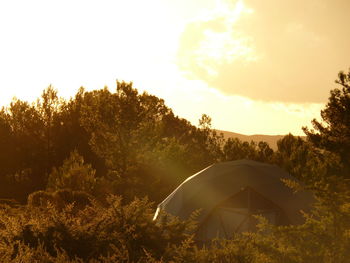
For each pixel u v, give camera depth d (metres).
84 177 25.42
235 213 17.12
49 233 4.75
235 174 18.14
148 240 4.93
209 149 55.97
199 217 16.98
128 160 35.50
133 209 5.13
